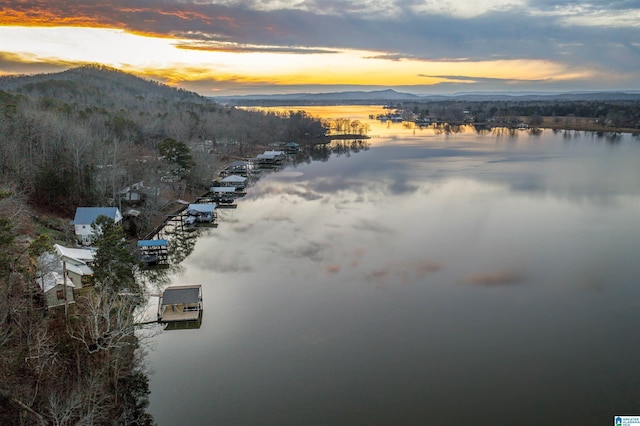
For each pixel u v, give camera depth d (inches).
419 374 1455.5
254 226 2942.9
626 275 2153.1
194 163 3737.7
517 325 1732.3
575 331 1692.9
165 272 2212.1
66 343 1353.3
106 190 3043.8
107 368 1314.0
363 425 1248.2
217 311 1833.2
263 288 2032.5
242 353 1561.3
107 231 1850.4
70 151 3107.8
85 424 1035.9
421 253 2423.7
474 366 1494.8
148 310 1833.2
